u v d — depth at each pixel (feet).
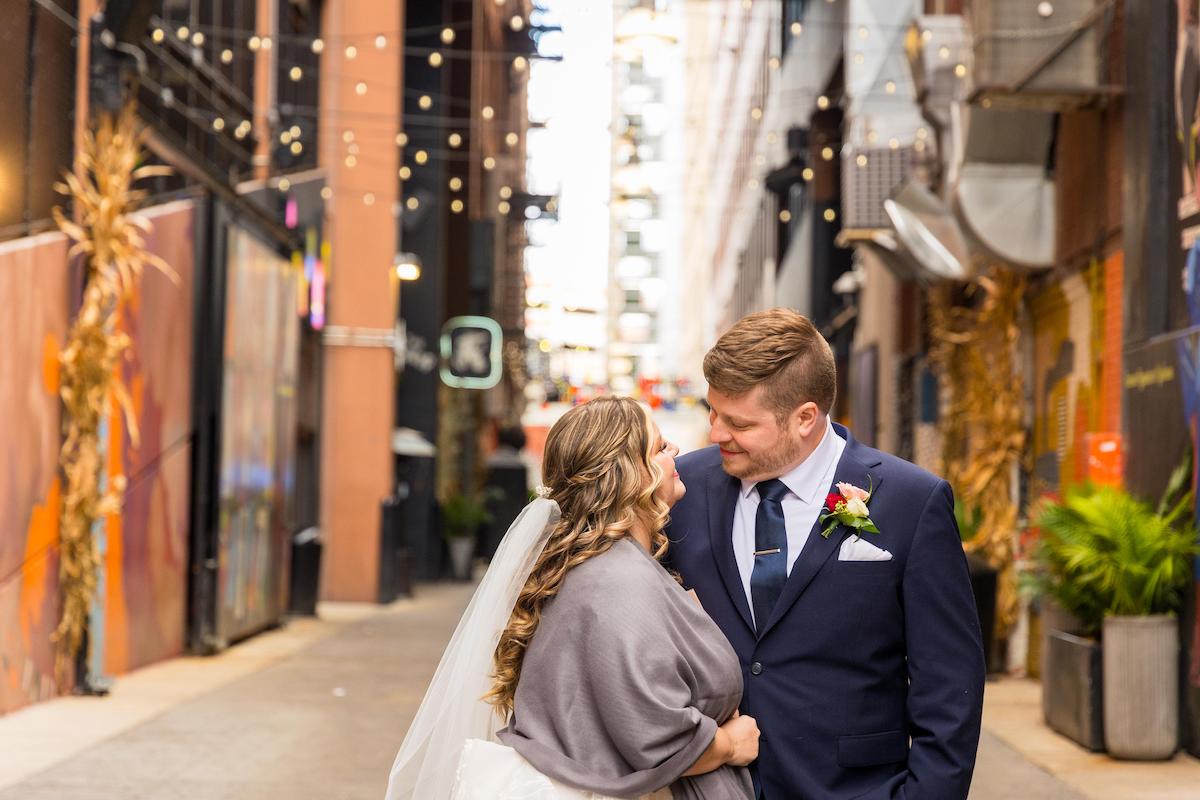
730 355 10.46
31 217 33.60
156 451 43.29
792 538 10.68
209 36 50.65
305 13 70.79
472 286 104.73
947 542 10.50
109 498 34.96
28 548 32.86
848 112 66.44
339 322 75.36
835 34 76.69
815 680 10.43
